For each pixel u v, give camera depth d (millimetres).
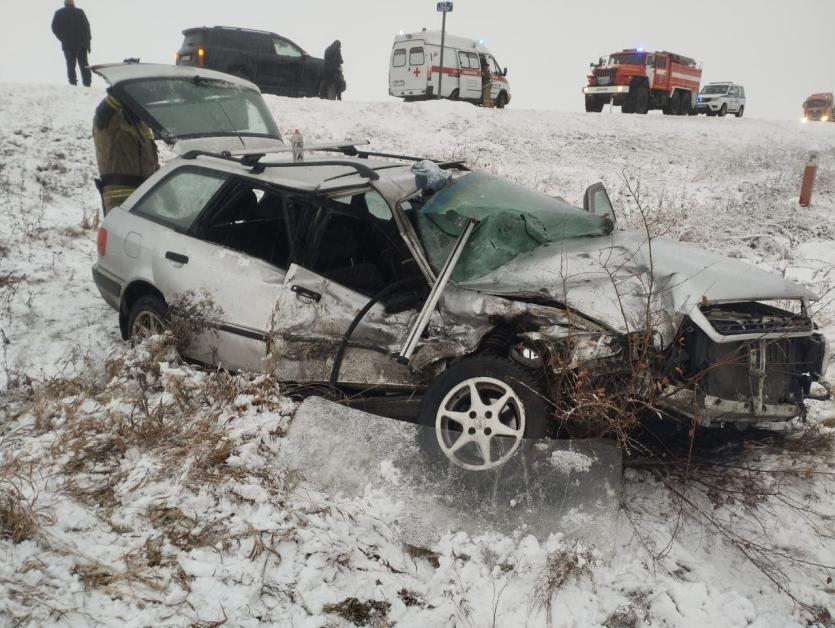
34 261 7281
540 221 4605
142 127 7156
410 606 3133
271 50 19656
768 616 3248
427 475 3865
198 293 4730
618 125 21531
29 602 2781
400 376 4258
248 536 3291
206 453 3793
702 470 4156
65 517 3320
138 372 4527
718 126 23766
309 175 4906
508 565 3412
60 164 11406
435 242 4398
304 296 4379
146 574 3041
